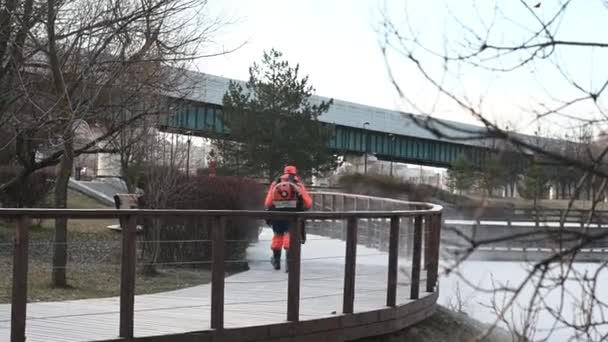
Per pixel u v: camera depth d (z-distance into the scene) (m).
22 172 17.05
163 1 14.98
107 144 16.34
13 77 15.28
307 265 15.60
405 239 15.78
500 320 5.13
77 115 14.22
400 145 46.78
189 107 21.16
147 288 12.44
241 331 8.47
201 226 15.38
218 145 45.19
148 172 16.41
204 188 16.73
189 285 13.07
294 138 45.44
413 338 11.03
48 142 15.05
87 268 14.45
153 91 16.03
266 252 17.64
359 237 20.73
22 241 6.88
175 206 16.33
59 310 9.78
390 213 10.37
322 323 9.30
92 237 19.23
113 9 14.76
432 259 12.41
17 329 6.86
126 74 15.18
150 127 17.44
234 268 15.20
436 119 3.29
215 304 8.30
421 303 11.45
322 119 51.09
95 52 14.91
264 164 45.47
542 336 4.76
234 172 43.81
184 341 8.00
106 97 15.16
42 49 14.03
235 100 45.16
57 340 7.59
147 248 15.05
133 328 7.86
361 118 49.97
